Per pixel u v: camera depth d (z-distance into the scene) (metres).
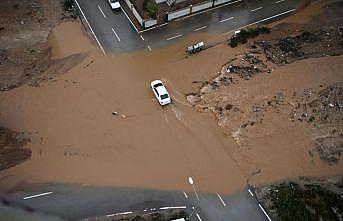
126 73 45.00
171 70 45.38
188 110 42.00
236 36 48.19
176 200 35.75
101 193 36.03
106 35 48.59
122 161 38.12
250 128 40.31
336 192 35.94
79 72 44.94
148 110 41.94
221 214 35.03
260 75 44.16
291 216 34.00
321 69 44.44
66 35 48.31
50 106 41.84
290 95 42.31
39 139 39.28
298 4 53.03
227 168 37.88
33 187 36.19
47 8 50.97
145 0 51.62
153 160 38.28
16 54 46.12
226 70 44.72
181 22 50.25
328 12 52.03
